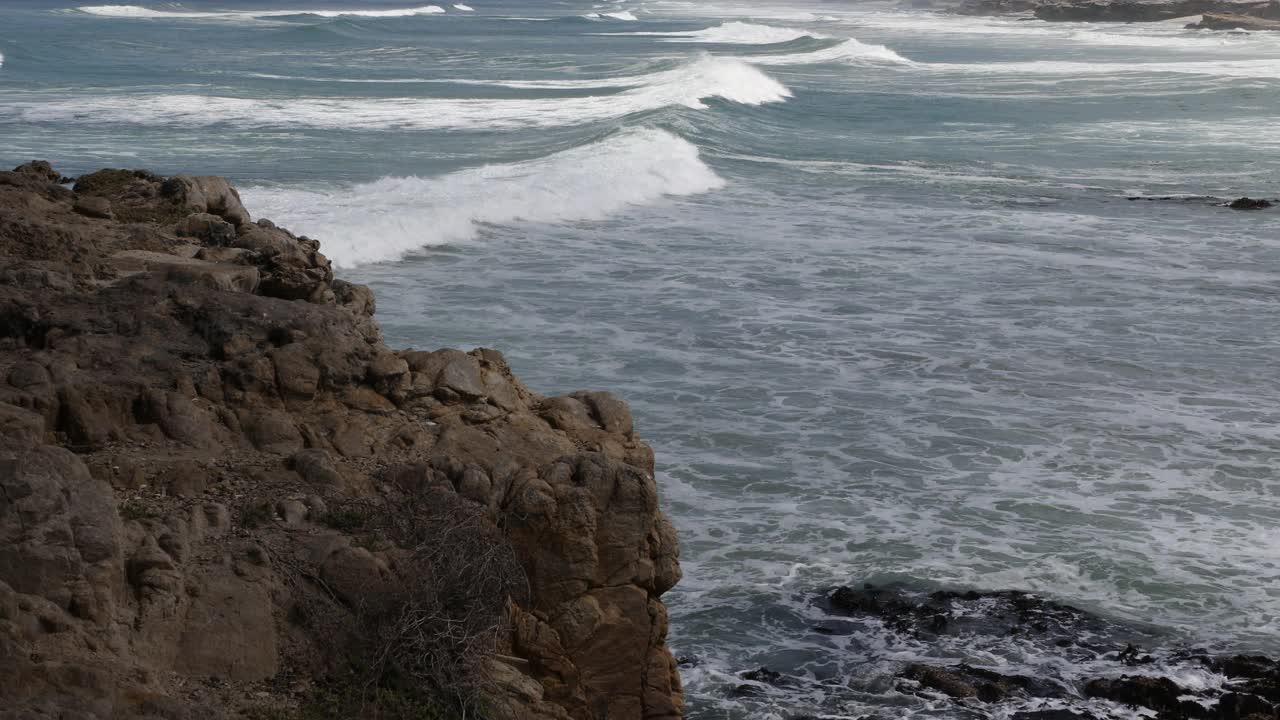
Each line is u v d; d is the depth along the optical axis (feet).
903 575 44.04
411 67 237.86
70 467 23.62
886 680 37.91
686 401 60.59
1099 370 67.77
